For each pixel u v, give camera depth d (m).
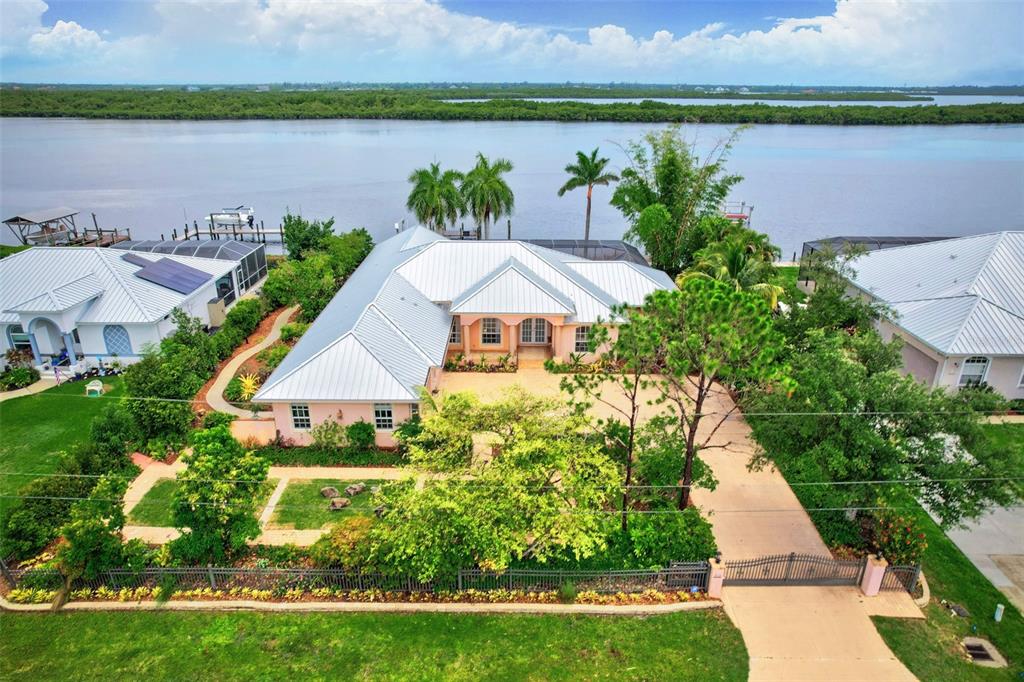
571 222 85.19
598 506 22.45
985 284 36.75
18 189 103.88
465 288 40.22
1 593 21.53
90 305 38.47
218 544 21.94
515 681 18.39
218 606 20.97
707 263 39.28
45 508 23.55
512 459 21.17
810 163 131.38
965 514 20.11
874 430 21.06
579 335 38.47
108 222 81.75
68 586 21.20
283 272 48.62
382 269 42.91
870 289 42.03
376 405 29.64
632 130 185.00
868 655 19.16
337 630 20.11
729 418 32.91
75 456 25.56
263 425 31.92
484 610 20.78
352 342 30.47
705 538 22.70
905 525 21.58
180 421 29.50
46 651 19.50
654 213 53.56
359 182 109.12
